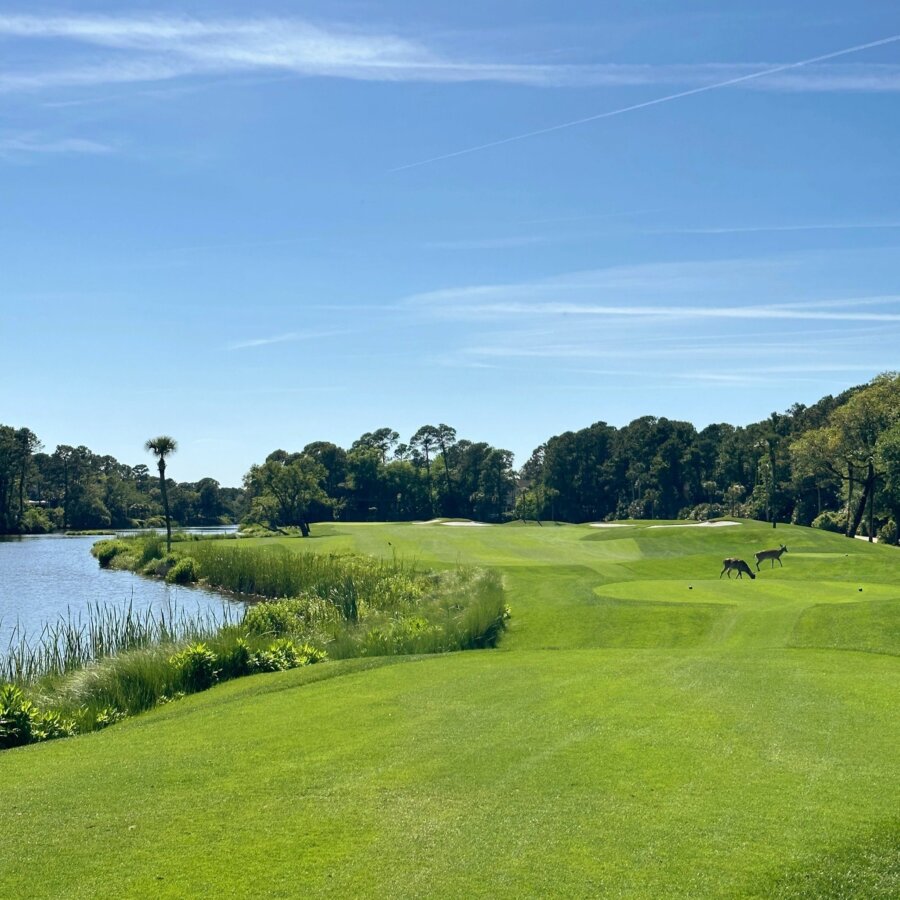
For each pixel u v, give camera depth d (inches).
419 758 384.5
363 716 469.4
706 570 1354.6
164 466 2498.8
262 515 4055.1
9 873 282.8
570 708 461.4
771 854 282.2
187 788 359.6
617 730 415.2
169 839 305.4
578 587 1055.0
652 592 980.6
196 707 556.1
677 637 781.3
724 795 329.1
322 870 278.4
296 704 514.9
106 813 334.3
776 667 565.3
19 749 479.8
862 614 770.8
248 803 337.4
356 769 373.1
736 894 260.7
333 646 795.4
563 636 812.0
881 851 285.1
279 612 993.5
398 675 586.6
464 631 810.2
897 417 2544.3
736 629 779.4
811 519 3580.2
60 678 715.4
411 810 323.6
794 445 2827.3
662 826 303.0
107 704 615.5
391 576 1304.1
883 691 489.7
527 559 1569.9
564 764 367.9
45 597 1691.7
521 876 271.3
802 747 384.8
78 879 277.1
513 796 334.0
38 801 352.5
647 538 1936.5
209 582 1861.5
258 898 262.1
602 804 323.3
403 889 265.1
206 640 805.2
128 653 737.0
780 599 904.3
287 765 383.9
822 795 327.9
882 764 361.7
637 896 259.4
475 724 438.3
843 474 2834.6
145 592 1750.7
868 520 2878.9
